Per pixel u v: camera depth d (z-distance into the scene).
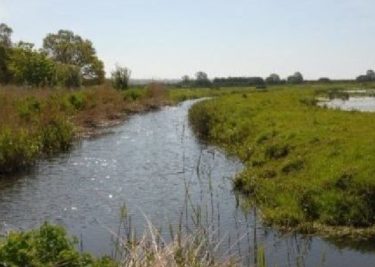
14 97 30.64
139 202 15.51
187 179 18.66
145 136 31.81
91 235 12.27
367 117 24.62
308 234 12.10
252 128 25.12
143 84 70.44
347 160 15.05
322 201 13.17
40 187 17.61
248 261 9.46
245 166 19.72
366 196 12.80
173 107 59.47
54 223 13.41
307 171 15.48
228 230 12.16
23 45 70.44
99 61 98.81
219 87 124.88
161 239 7.98
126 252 8.09
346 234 11.99
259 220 13.04
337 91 88.44
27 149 20.92
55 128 26.20
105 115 40.81
